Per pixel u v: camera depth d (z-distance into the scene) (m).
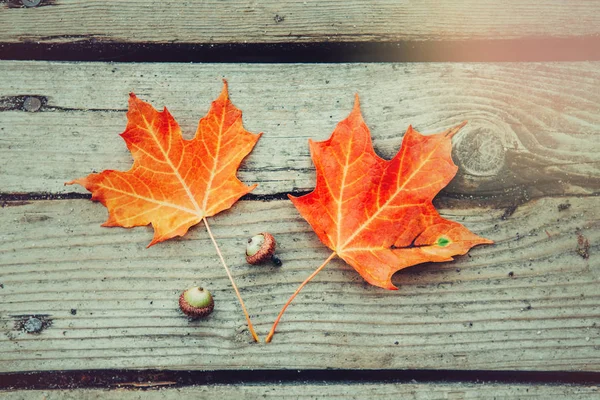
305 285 0.47
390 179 0.45
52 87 0.50
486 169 0.48
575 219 0.47
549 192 0.47
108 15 0.51
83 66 0.50
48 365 0.46
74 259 0.47
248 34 0.50
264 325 0.46
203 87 0.49
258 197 0.48
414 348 0.46
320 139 0.48
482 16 0.50
